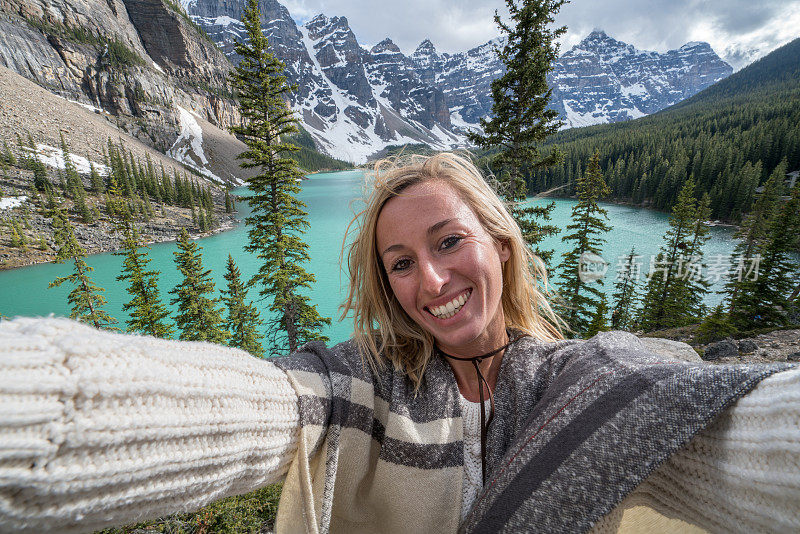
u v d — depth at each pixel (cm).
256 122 1827
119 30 14000
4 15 10706
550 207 1391
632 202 8438
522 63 1471
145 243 6406
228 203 9138
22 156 7744
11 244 5506
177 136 12912
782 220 2734
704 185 7088
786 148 7275
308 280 1888
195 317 2489
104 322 2773
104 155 8981
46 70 10894
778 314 2644
